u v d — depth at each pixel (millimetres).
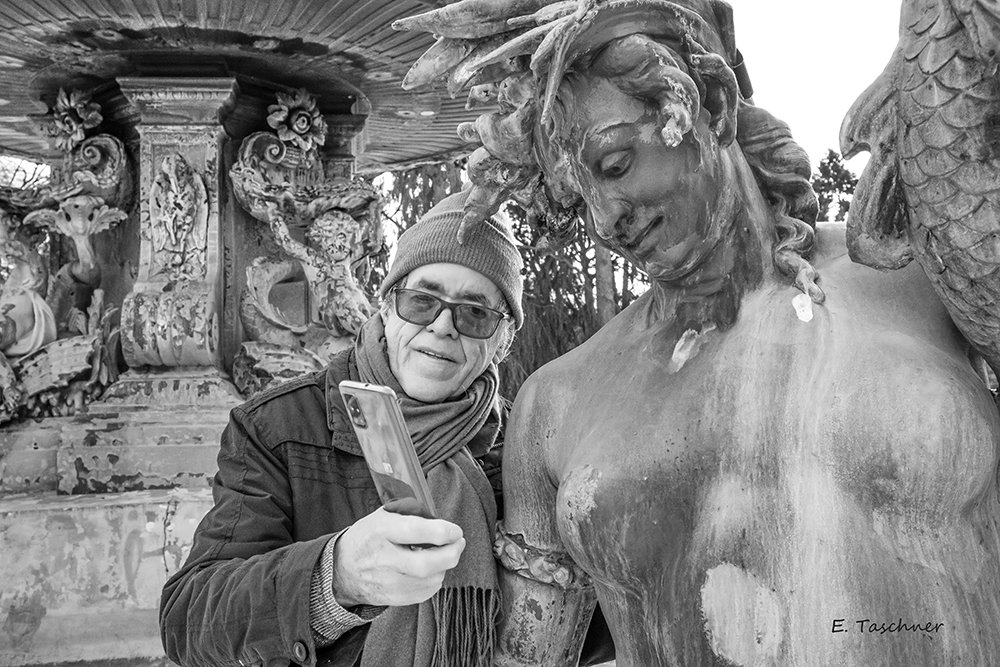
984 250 986
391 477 1197
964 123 963
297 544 1458
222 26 4082
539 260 9398
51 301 4652
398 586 1235
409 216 10289
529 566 1417
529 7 1106
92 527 3684
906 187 1041
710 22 1166
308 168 4922
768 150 1227
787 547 1053
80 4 3854
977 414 1007
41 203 4688
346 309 4742
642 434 1165
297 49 4383
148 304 4367
